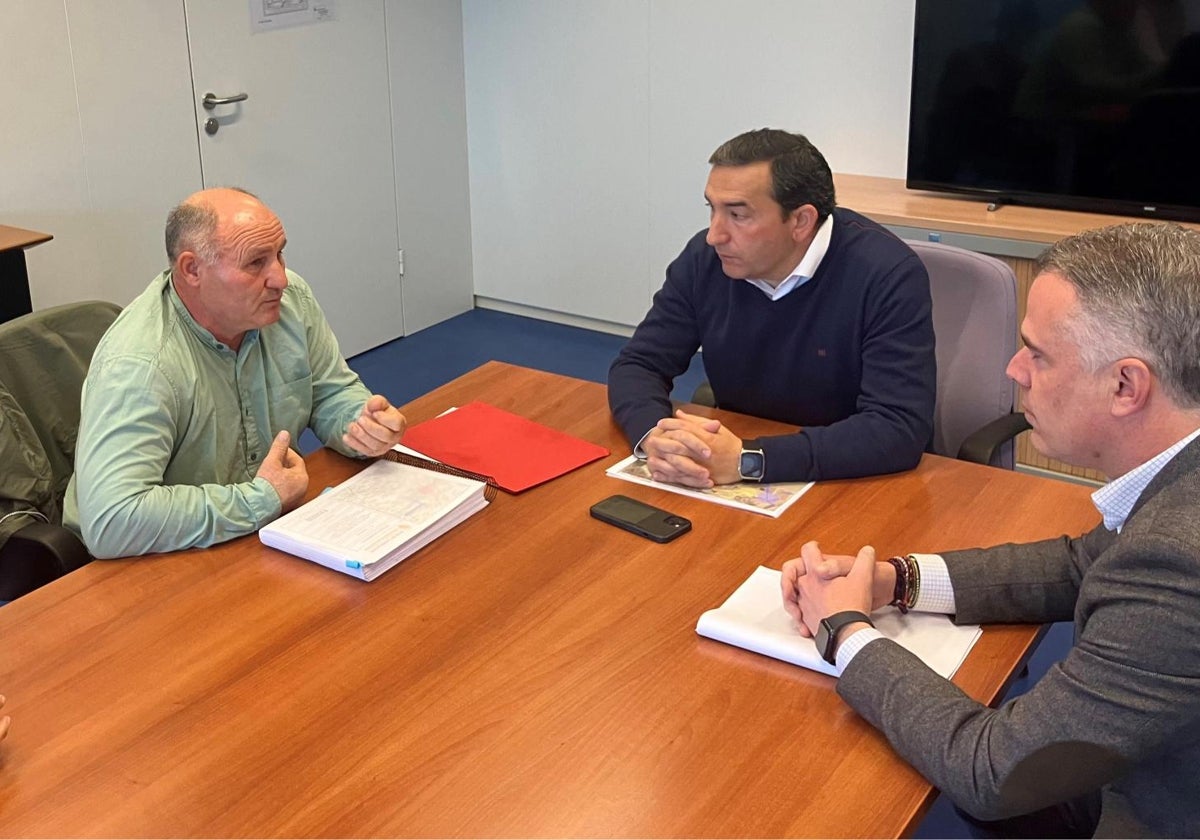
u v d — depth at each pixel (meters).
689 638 1.45
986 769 1.15
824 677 1.38
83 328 2.06
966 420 2.22
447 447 1.98
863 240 2.02
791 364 2.12
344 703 1.33
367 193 4.38
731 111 4.08
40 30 3.23
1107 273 1.16
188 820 1.16
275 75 3.90
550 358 4.48
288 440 1.81
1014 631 1.48
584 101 4.40
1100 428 1.20
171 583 1.58
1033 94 3.30
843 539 1.67
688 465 1.81
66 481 2.04
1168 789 1.19
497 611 1.51
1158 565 1.10
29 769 1.23
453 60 4.62
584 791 1.19
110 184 3.52
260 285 1.78
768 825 1.15
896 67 3.70
